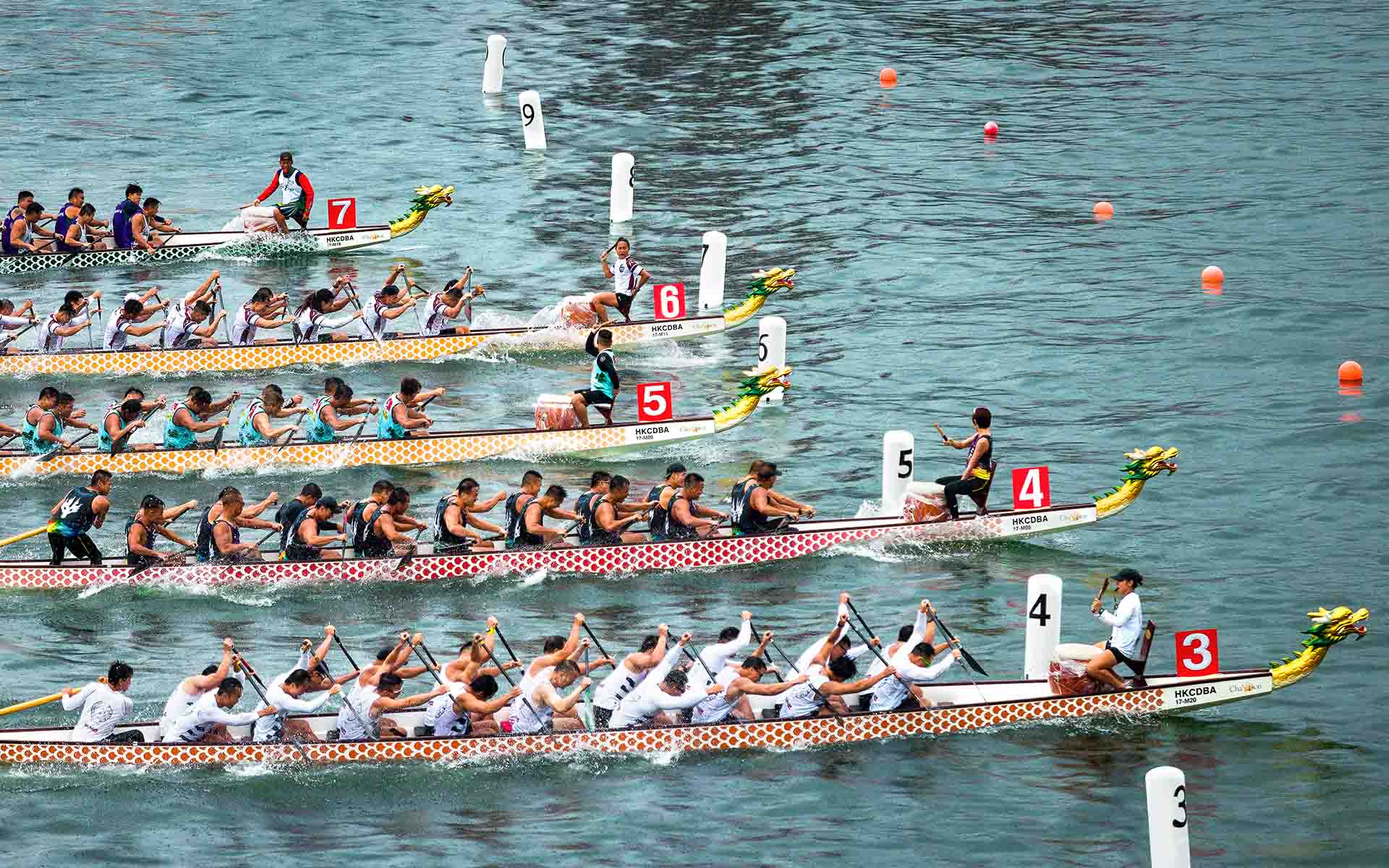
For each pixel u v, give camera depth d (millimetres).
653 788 85562
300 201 180375
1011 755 88438
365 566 108125
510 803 84375
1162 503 121188
